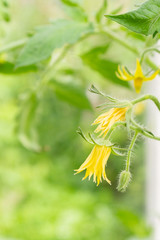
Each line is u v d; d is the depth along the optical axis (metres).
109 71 0.44
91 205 1.37
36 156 1.66
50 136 0.52
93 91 0.27
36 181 1.57
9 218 1.28
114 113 0.27
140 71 0.29
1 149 1.62
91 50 0.43
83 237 1.25
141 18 0.25
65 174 1.65
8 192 1.59
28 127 0.50
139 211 1.56
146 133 0.27
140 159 1.55
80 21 0.40
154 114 0.87
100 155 0.26
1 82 1.58
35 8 1.49
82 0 0.40
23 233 1.22
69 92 0.48
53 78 0.47
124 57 0.97
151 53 0.35
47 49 0.36
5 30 0.44
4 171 1.58
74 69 0.49
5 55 0.45
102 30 0.40
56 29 0.38
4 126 1.56
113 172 1.32
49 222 1.27
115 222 1.33
